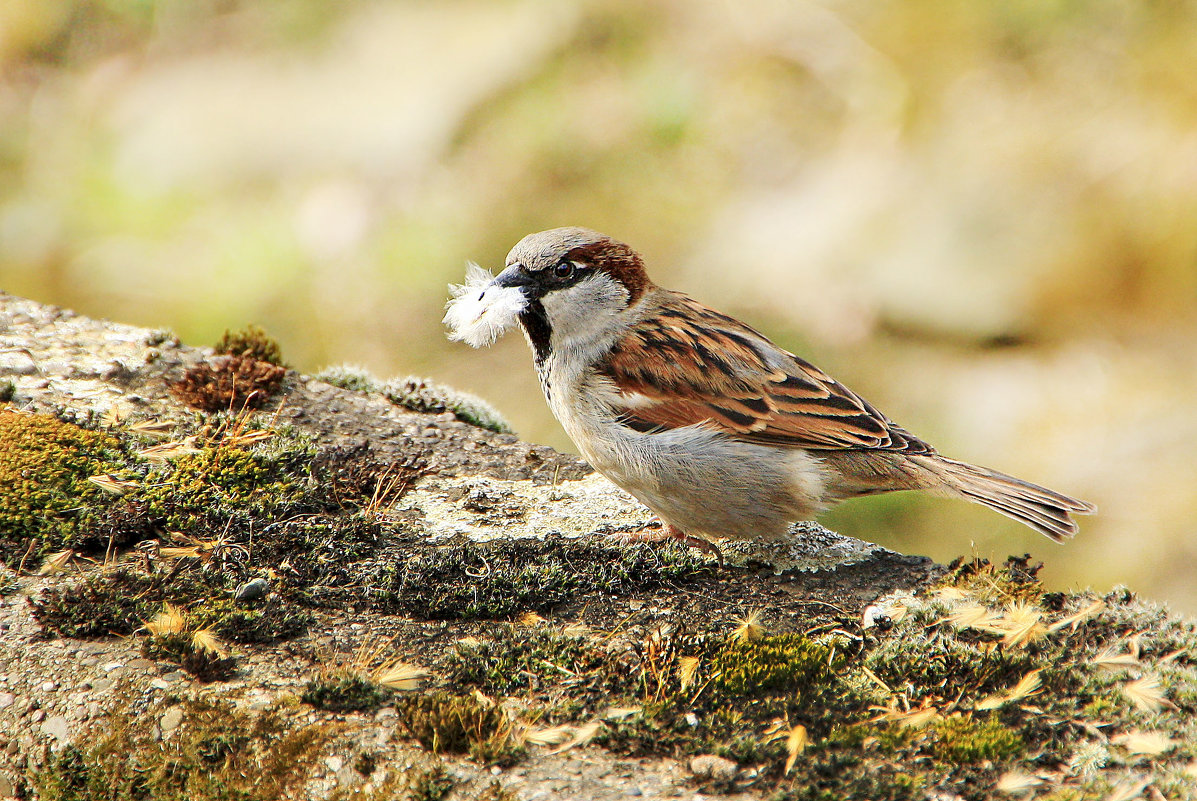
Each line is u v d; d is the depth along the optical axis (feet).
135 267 57.62
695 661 19.34
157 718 18.24
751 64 63.00
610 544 24.64
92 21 65.98
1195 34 57.21
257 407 27.68
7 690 18.71
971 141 57.57
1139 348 52.16
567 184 60.08
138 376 27.76
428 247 57.67
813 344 53.42
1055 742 18.28
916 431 50.49
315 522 23.45
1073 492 47.65
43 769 18.11
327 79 63.82
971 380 52.24
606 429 25.68
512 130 61.77
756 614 21.42
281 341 55.47
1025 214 54.80
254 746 17.79
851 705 19.06
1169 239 52.70
